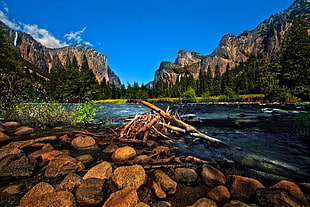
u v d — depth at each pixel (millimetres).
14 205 2197
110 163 3541
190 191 2660
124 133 6172
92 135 6266
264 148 4645
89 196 2270
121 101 60812
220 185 2713
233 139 5652
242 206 2041
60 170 3158
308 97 26953
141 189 2652
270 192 2160
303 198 2223
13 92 8320
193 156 4199
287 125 7789
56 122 8977
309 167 3400
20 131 6234
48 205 2037
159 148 4625
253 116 11172
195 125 8445
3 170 2916
